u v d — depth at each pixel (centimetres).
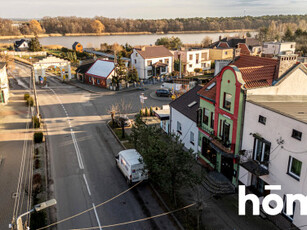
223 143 2270
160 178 1958
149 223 1950
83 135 3531
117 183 2452
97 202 2189
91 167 2728
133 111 4484
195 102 2983
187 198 2216
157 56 7194
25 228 1756
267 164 1916
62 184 2434
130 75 6212
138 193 2305
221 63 3266
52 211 2083
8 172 2619
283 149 1758
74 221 1975
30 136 3488
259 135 1945
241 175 2192
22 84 6706
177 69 7631
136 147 2575
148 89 6081
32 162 2817
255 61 2517
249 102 2012
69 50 11662
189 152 1955
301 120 1600
